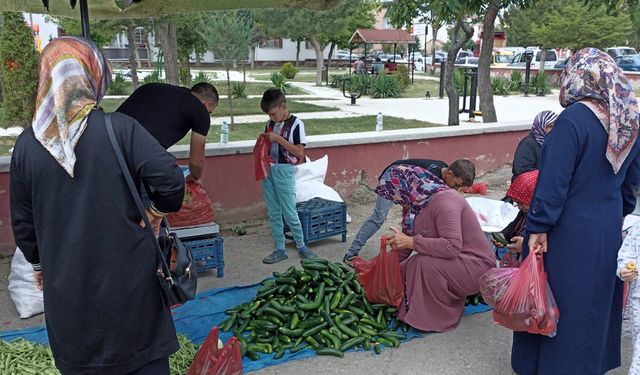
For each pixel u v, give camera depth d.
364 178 7.70
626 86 2.98
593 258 3.08
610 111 2.95
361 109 20.17
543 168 3.09
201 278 5.28
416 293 4.17
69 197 2.16
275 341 3.95
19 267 4.61
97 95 2.29
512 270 3.28
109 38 19.22
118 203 2.19
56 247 2.19
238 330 4.08
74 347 2.24
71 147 2.11
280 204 5.62
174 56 16.52
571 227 3.09
